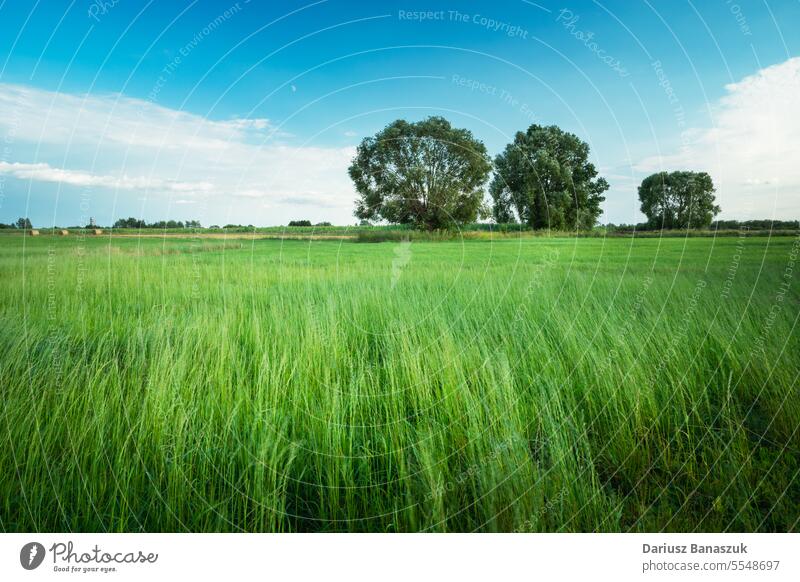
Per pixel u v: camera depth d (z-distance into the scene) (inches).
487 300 286.4
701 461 142.6
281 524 124.6
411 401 165.6
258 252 545.6
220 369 170.6
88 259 430.0
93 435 139.2
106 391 157.9
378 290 307.9
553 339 217.9
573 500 126.2
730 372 183.5
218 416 152.3
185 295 295.7
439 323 231.9
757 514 127.4
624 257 500.1
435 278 364.5
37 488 126.7
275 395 155.6
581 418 155.1
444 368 177.6
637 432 150.6
